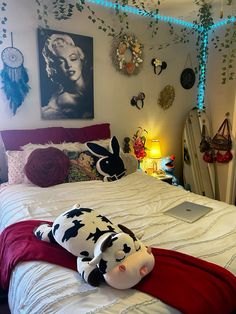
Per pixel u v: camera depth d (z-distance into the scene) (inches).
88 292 37.1
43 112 101.4
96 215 48.8
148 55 124.7
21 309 38.5
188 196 78.3
